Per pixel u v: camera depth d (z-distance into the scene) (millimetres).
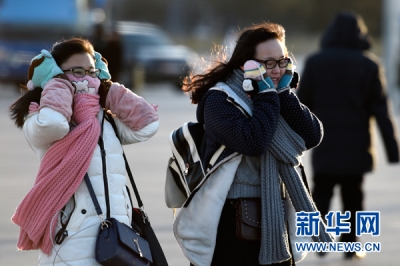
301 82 18250
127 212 10914
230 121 11023
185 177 11766
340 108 17781
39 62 10680
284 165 11430
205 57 12031
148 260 10648
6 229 19266
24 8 61781
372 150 18062
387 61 57094
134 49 69750
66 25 61688
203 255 11406
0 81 60562
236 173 11422
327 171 17719
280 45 11406
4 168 28203
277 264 11516
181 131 11828
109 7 64188
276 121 11031
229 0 176875
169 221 20359
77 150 10555
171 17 180750
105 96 11156
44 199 10492
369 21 162625
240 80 11461
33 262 16656
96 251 10367
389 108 17969
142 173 27453
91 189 10570
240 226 11250
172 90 70875
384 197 24297
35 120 10391
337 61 17844
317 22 169250
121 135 11367
